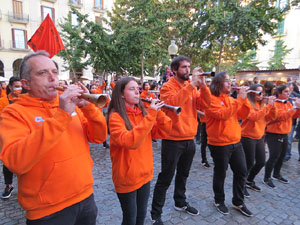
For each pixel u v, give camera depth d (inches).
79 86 50.0
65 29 462.3
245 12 279.7
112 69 449.4
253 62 923.4
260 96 121.6
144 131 63.6
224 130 100.2
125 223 72.6
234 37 367.9
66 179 48.4
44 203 46.7
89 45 422.0
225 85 105.7
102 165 166.9
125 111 72.4
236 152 103.9
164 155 96.3
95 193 123.5
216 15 307.0
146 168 73.5
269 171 136.8
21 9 795.4
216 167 107.0
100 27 417.7
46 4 831.7
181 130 94.1
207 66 581.0
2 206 109.4
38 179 46.3
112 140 68.9
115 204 112.4
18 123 45.3
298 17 762.8
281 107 142.9
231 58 579.2
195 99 103.0
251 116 114.0
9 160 41.1
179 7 539.8
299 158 185.2
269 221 101.5
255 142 119.5
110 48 415.8
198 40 346.0
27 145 40.9
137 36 363.6
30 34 822.5
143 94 211.0
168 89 100.4
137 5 376.8
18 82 128.6
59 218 48.8
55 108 53.0
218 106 100.6
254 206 113.8
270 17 299.3
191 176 149.9
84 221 55.6
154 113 65.6
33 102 49.0
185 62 99.2
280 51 780.0
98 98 44.9
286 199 121.7
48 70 47.9
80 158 52.4
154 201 95.8
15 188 127.5
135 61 452.1
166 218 101.1
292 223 100.6
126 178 69.5
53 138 41.9
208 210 108.7
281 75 525.3
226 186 134.7
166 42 523.5
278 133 133.3
